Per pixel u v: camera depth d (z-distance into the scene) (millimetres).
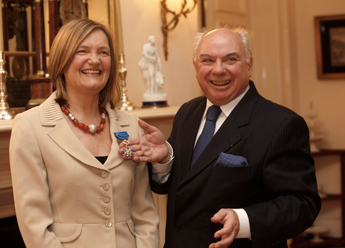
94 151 1545
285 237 1485
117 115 1704
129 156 1554
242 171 1545
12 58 2471
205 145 1709
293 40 4547
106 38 1577
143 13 2986
